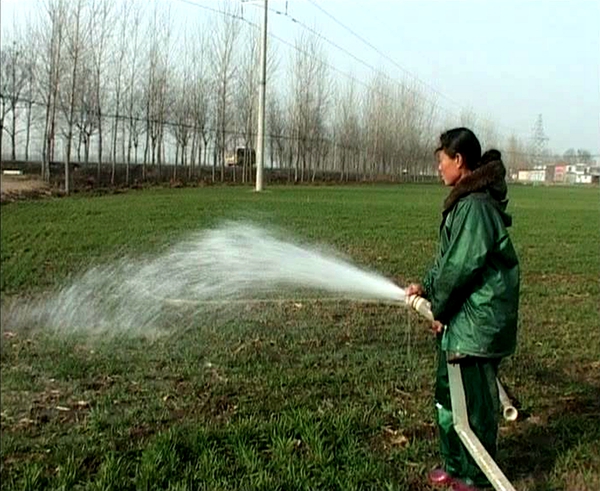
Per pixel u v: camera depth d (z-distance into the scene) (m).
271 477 3.98
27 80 29.88
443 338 3.84
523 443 4.68
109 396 5.28
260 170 38.97
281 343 7.08
